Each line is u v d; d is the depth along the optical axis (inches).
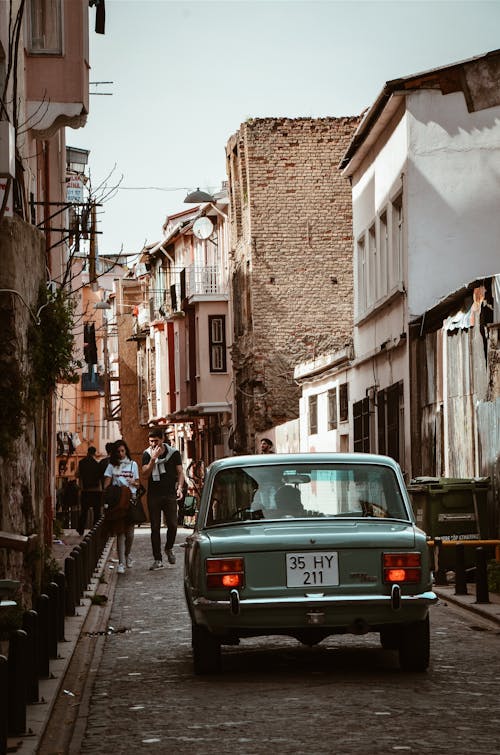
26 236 598.5
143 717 385.1
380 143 1301.7
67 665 489.1
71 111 838.5
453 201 1160.8
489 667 469.4
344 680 440.8
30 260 606.2
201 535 459.8
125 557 964.6
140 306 3127.5
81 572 733.9
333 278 2034.9
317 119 2043.6
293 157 2041.1
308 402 1768.0
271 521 469.7
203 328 2326.5
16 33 641.6
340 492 476.4
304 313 2031.3
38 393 597.3
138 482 962.7
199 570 441.4
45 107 837.2
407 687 423.2
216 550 439.8
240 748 333.1
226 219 2321.6
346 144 2044.8
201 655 461.1
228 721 370.9
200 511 481.7
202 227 2345.0
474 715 371.6
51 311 626.5
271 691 421.1
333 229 2041.1
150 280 3070.9
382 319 1301.7
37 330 609.9
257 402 2026.3
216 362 2330.2
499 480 824.9
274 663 495.5
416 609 438.9
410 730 349.7
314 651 530.3
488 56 1148.5
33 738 349.1
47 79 839.1
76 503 1882.4
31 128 836.0
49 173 1179.9
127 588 824.3
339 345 2027.6
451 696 404.2
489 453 853.8
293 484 478.6
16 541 439.2
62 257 1284.4
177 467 952.9
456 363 981.8
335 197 2041.1
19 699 354.6
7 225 575.8
